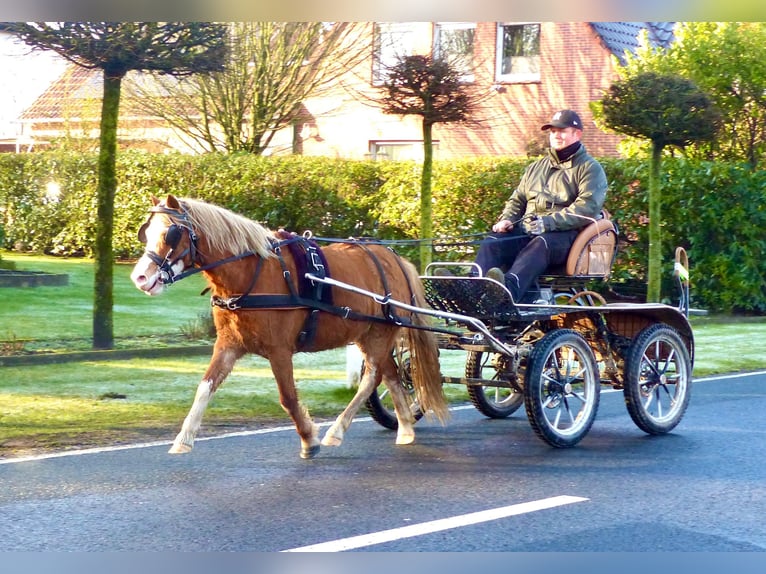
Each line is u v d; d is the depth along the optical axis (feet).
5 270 52.75
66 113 74.23
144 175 60.29
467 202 54.54
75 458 21.40
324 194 56.65
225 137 68.23
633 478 20.38
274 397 28.73
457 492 19.11
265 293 20.61
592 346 25.82
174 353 35.19
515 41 71.26
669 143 45.06
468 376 26.71
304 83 67.00
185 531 16.42
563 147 26.20
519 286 24.31
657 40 72.13
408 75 39.42
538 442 24.18
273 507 17.90
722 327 48.80
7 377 30.12
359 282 22.59
